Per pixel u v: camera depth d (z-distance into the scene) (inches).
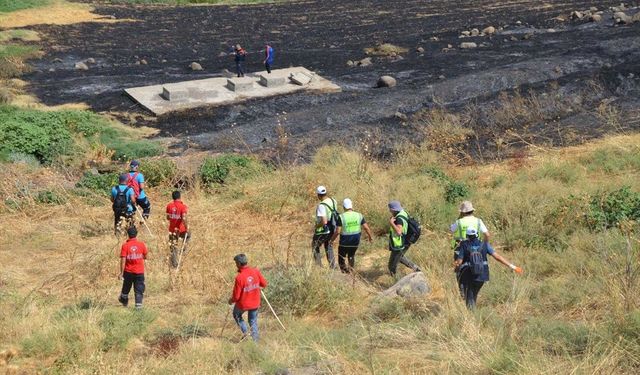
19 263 765.9
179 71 1598.2
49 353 529.3
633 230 711.1
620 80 1422.2
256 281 528.7
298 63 1663.4
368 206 848.9
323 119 1286.9
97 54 1723.7
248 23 2082.9
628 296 510.9
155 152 1144.8
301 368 478.9
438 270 669.3
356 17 2150.6
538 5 2234.3
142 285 617.9
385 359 477.7
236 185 984.3
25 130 1106.1
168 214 739.4
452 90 1400.1
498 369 443.8
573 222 756.0
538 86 1411.2
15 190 948.6
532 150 1111.6
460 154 1127.0
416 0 2383.1
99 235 848.9
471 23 2018.9
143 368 480.7
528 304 569.9
